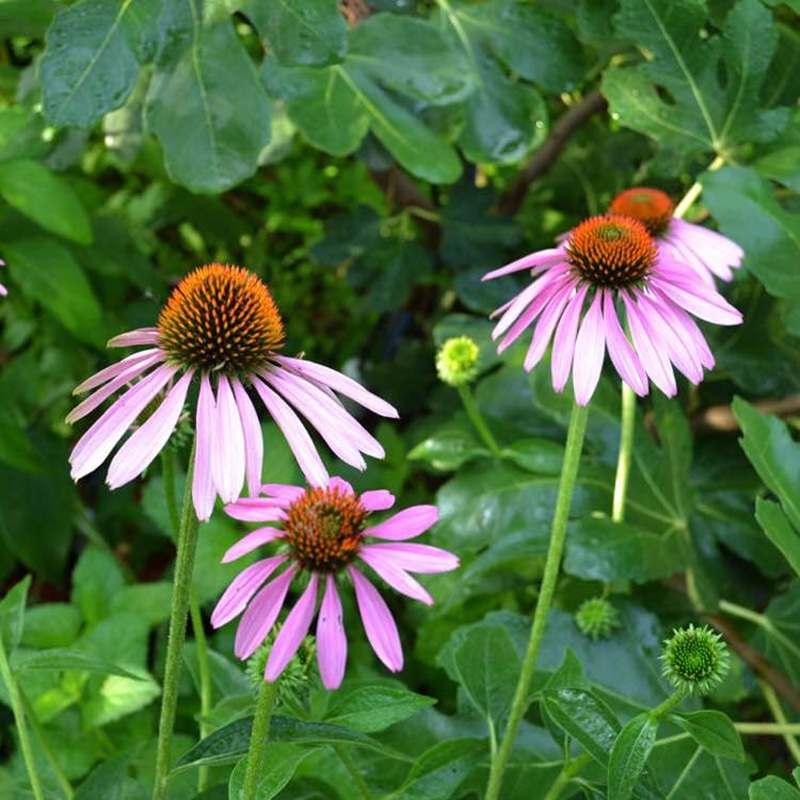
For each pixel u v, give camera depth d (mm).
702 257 588
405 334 930
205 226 948
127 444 391
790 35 682
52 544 842
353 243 817
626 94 657
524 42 686
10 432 773
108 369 410
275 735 407
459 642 558
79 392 410
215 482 383
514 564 664
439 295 916
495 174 938
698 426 721
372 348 947
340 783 526
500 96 681
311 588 399
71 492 858
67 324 804
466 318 750
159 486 725
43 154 743
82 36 582
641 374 446
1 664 433
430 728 538
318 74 639
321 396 410
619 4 655
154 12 591
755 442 528
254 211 1021
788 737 569
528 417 704
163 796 412
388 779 527
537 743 530
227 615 399
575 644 567
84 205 882
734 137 640
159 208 934
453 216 810
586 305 470
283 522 412
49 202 750
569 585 653
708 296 460
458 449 656
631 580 599
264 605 399
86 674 653
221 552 710
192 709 669
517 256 835
